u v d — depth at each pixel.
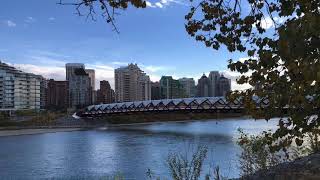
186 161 12.30
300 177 10.38
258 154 13.52
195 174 11.84
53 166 52.09
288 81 6.67
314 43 5.07
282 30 5.23
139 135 108.06
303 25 5.02
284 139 8.29
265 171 12.14
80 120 180.25
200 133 105.31
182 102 122.31
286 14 6.92
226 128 125.25
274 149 8.30
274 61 6.43
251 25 8.45
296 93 6.59
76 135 118.31
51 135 121.50
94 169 48.31
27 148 78.94
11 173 47.03
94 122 178.00
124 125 170.75
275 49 6.45
